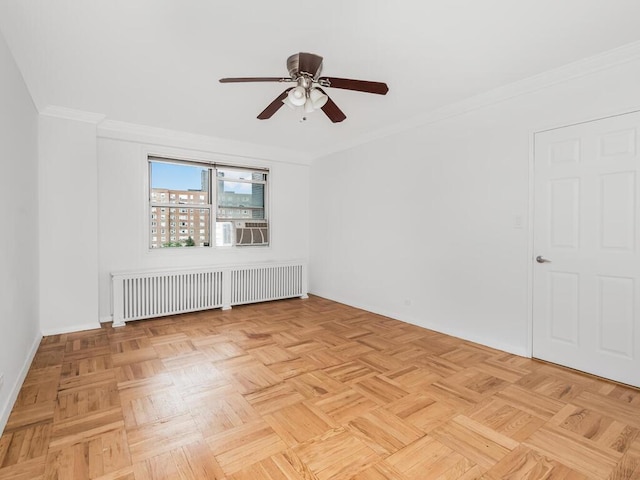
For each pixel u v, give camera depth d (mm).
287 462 1552
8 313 1989
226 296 4438
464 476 1471
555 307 2633
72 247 3402
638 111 2197
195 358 2773
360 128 4000
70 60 2330
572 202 2518
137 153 3951
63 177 3336
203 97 3020
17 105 2338
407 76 2611
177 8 1786
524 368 2580
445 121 3381
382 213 4152
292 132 4160
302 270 5207
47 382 2316
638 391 2207
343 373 2500
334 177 4949
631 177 2238
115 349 2953
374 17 1868
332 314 4211
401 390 2238
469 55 2291
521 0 1730
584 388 2254
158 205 4184
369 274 4367
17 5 1735
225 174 4723
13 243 2152
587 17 1872
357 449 1646
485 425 1845
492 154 2994
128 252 3939
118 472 1472
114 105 3211
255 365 2643
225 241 4746
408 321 3830
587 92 2418
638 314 2232
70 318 3414
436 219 3500
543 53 2270
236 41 2107
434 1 1733
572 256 2529
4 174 1948
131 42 2113
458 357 2809
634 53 2172
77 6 1756
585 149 2441
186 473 1475
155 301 3916
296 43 2133
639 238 2215
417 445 1677
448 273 3395
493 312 3023
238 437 1731
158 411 1968
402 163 3873
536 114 2695
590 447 1662
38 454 1576
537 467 1525
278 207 5188
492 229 3014
